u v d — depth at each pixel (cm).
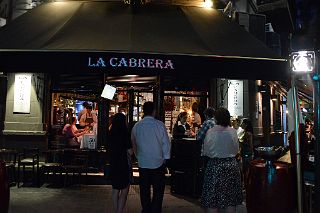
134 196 855
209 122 789
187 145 888
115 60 682
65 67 677
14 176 965
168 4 996
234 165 561
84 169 998
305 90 1173
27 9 1043
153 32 800
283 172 565
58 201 787
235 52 752
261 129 1194
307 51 498
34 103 1009
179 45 746
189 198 854
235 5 1183
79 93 1056
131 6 947
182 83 1080
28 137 1004
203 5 1018
